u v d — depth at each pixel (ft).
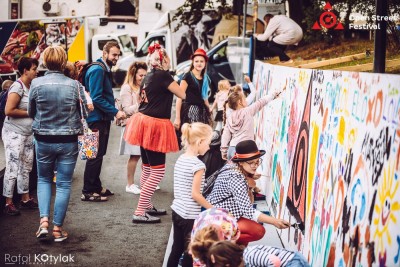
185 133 16.90
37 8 83.35
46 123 20.54
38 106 20.53
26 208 25.36
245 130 24.34
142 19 83.05
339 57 31.35
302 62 35.14
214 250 11.62
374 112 12.07
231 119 24.48
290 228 18.74
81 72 26.04
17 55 55.47
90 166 26.66
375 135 11.84
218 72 62.18
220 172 16.96
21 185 25.11
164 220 24.06
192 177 16.69
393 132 10.97
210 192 17.42
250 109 24.30
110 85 26.20
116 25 83.10
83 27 58.59
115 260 19.35
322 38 33.42
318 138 16.16
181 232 16.93
